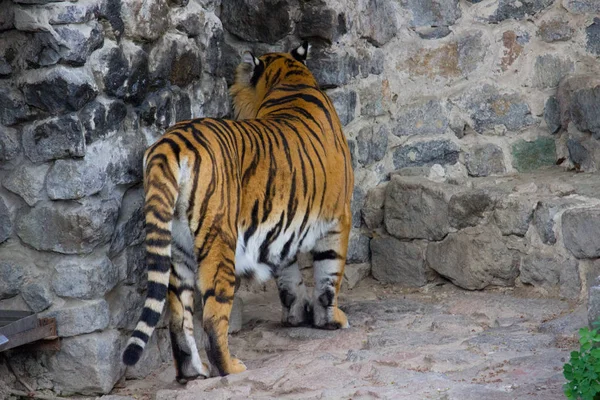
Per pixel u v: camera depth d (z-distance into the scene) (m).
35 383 10.26
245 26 14.32
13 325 9.34
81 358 10.03
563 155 15.04
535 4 15.08
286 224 10.95
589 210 12.62
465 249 13.74
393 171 15.25
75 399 10.10
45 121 9.70
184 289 10.02
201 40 11.81
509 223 13.38
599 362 7.78
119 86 10.16
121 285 10.54
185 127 9.73
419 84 15.28
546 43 15.10
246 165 10.23
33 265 10.09
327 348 11.17
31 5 9.49
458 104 15.19
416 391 8.87
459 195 13.77
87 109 9.78
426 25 15.16
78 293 9.92
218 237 9.63
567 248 12.89
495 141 15.22
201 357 11.26
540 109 15.14
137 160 10.52
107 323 10.12
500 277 13.54
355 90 14.34
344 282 14.62
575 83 14.45
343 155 12.01
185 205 9.45
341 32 13.93
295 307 12.35
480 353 10.27
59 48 9.52
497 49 15.19
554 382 8.81
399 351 10.55
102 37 9.93
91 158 9.80
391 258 14.64
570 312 12.10
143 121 10.70
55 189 9.77
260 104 12.37
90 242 9.88
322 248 12.10
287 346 11.44
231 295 9.84
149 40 10.59
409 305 13.09
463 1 15.19
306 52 13.06
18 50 9.69
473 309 12.55
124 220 10.43
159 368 10.97
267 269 10.93
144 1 10.42
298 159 10.98
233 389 9.37
